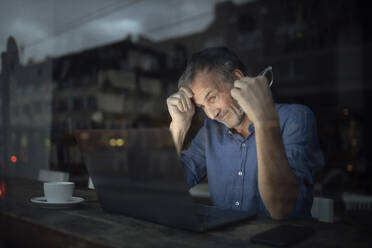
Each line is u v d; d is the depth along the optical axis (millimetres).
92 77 4270
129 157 611
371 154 3625
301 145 990
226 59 1214
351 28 5023
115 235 550
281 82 5270
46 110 3340
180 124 1206
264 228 616
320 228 611
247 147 1171
